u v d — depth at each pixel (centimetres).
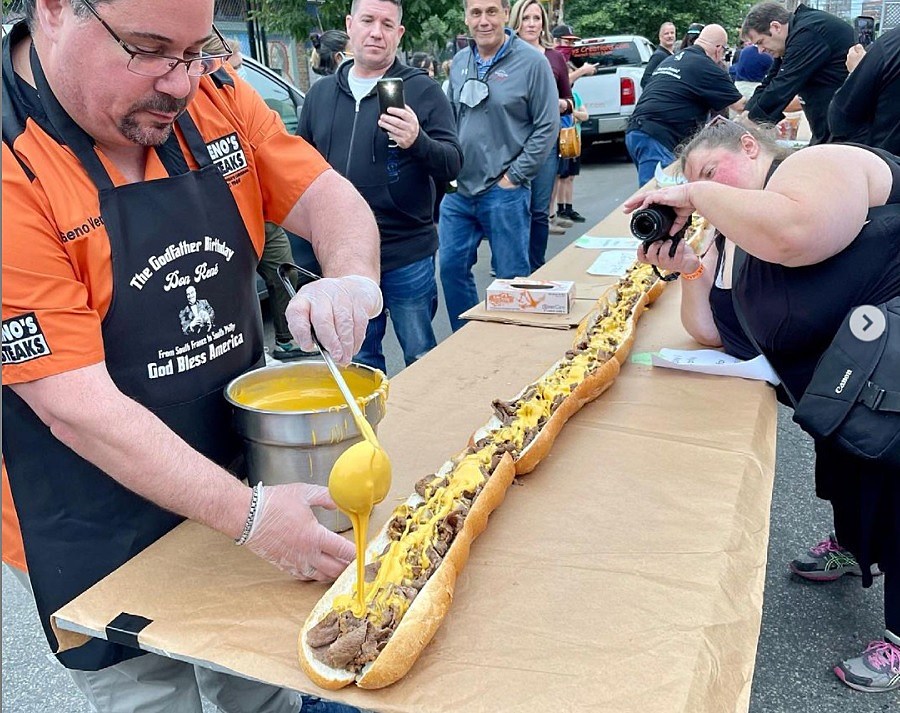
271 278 480
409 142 319
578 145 794
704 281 245
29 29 126
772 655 246
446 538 138
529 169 432
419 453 185
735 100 607
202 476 124
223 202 151
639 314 277
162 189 138
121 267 133
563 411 191
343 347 144
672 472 173
